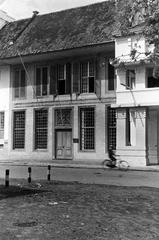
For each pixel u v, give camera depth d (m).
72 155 35.41
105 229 8.69
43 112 37.50
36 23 41.56
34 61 38.00
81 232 8.37
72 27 37.59
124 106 31.16
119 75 31.64
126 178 21.50
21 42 39.03
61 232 8.34
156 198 13.15
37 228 8.67
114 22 34.00
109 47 33.03
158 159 31.34
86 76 35.34
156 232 8.57
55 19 40.50
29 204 11.77
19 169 28.33
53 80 36.88
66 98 36.03
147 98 30.25
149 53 10.79
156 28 9.69
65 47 34.59
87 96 34.94
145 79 30.55
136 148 30.64
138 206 11.60
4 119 39.53
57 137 36.56
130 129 31.38
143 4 9.95
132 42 30.38
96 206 11.49
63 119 36.19
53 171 26.50
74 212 10.52
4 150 39.22
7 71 39.75
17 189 15.32
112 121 33.78
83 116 35.28
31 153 37.53
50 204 11.76
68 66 36.22
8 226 8.86
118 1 11.22
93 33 34.88
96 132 34.28
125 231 8.57
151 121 31.67
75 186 16.62
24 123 38.41
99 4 39.00
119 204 11.91
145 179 20.94
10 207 11.24
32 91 38.03
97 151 34.12
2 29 43.22
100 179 20.89
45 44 36.78
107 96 33.91
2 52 38.72
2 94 39.91
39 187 16.19
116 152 31.56
